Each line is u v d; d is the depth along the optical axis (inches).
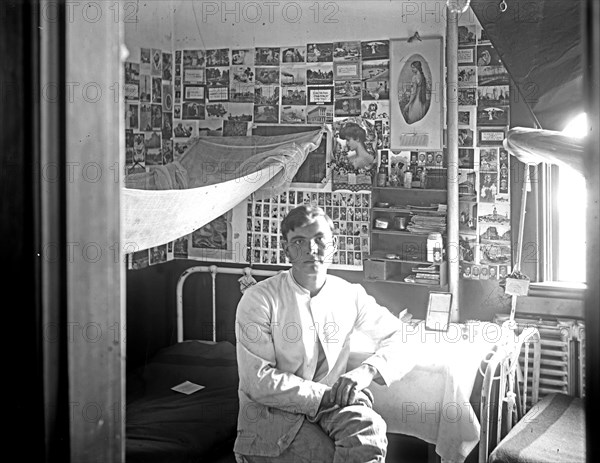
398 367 99.6
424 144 141.0
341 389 92.5
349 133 147.2
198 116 159.9
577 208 131.3
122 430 38.1
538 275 132.6
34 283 34.3
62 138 34.7
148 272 157.8
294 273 100.3
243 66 155.9
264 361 94.6
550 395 117.9
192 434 113.1
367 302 106.4
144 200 104.5
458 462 107.1
